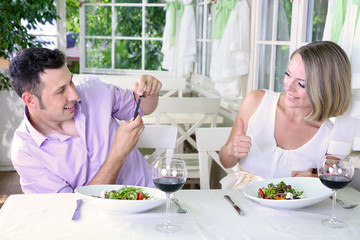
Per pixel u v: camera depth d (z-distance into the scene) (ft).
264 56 10.48
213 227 4.17
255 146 6.16
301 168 5.99
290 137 6.07
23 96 5.23
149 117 10.77
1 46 14.24
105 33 17.58
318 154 5.96
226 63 10.91
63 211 4.46
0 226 4.09
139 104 5.82
